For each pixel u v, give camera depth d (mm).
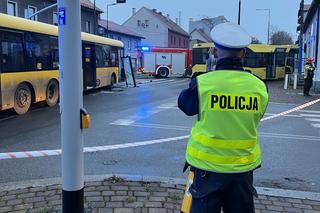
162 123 10953
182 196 4828
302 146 8375
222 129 2787
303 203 4816
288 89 23094
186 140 8711
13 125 10391
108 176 5547
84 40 17953
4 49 11383
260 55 30812
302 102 16625
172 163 6824
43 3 33875
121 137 8953
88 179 5387
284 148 8172
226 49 2865
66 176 3914
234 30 2879
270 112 13656
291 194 5105
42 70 13531
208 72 2908
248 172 2861
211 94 2797
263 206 4676
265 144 8539
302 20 27359
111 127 10227
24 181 5555
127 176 5566
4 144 8156
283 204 4758
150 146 8086
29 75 12695
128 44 64000
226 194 2928
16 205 4535
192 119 11695
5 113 12523
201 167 2830
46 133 9320
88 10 42812
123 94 19312
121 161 6902
